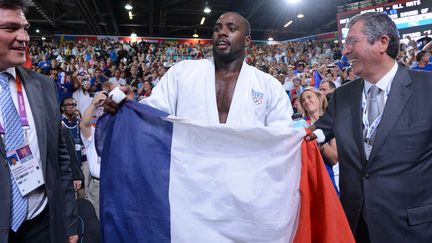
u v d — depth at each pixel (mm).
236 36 1579
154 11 20391
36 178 1348
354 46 1389
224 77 1611
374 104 1422
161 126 1410
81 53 16031
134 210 1315
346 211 1436
